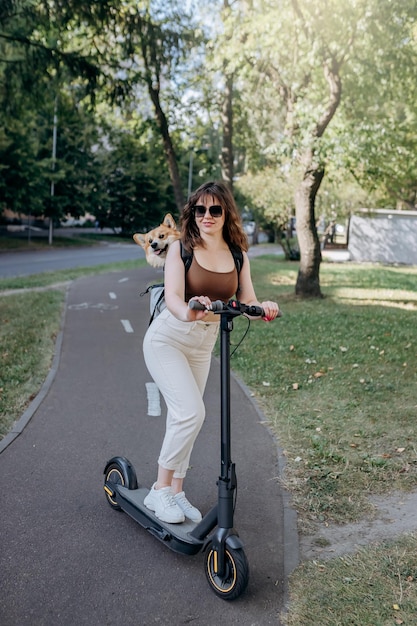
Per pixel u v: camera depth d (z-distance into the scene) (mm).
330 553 3416
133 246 43406
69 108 17172
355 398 6426
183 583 3148
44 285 17750
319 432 5359
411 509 3930
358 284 19875
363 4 10664
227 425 3000
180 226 3252
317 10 11047
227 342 3000
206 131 21938
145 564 3320
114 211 50938
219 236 3230
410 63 12969
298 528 3709
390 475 4441
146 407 6188
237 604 2973
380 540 3539
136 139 21266
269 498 4117
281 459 4762
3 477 4430
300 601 2973
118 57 15781
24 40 13406
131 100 16297
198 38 15117
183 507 3557
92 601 2994
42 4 12750
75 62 14164
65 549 3463
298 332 10141
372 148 14078
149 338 3404
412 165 18062
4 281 18328
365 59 12969
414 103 16688
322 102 14422
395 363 7984
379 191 28250
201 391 3588
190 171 49969
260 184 28250
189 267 3191
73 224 62625
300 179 14977
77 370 7652
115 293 16062
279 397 6492
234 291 3309
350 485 4285
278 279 20984
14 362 7836
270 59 13445
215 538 2988
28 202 36469
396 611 2871
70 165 40312
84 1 12523
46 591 3064
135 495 3727
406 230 32812
